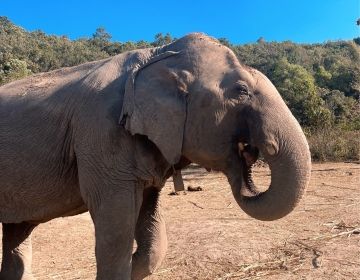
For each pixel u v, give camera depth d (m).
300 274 5.14
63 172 3.82
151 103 3.52
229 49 3.81
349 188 11.48
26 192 3.90
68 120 3.76
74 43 75.38
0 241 7.16
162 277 5.25
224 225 7.74
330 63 73.25
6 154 3.86
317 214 8.46
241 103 3.53
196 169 16.84
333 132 20.06
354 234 6.89
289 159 3.38
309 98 25.16
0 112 3.97
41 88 4.01
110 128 3.56
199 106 3.53
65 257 6.36
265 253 6.03
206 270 5.44
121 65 3.87
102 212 3.57
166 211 9.41
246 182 3.68
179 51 3.77
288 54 80.44
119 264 3.58
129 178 3.58
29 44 65.00
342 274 5.07
